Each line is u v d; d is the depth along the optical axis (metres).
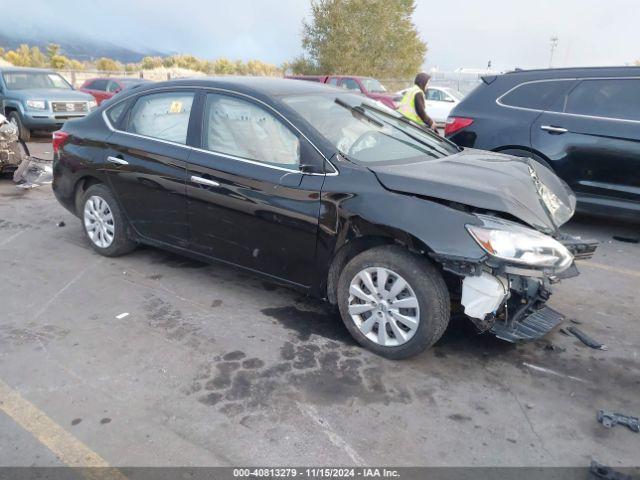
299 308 4.04
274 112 3.74
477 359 3.39
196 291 4.31
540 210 3.29
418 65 37.88
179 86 4.33
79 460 2.48
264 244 3.77
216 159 3.94
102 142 4.70
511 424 2.78
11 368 3.19
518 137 6.11
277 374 3.17
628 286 4.61
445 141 4.48
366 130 3.96
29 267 4.74
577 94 5.88
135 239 4.70
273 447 2.57
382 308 3.30
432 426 2.75
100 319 3.81
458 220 3.03
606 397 3.04
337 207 3.36
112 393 2.97
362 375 3.18
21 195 7.28
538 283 3.44
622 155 5.54
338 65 35.38
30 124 12.54
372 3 34.75
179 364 3.26
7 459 2.48
